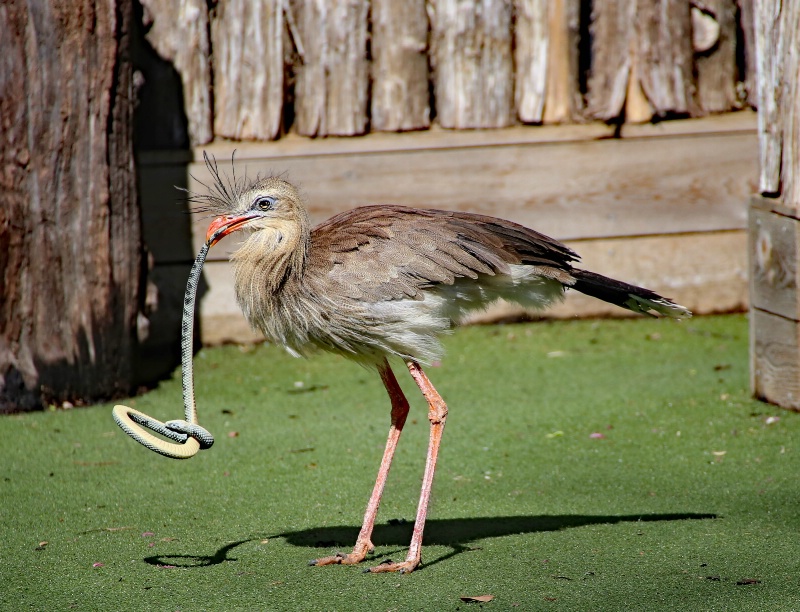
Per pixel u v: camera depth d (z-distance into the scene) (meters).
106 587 6.61
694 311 13.74
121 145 10.80
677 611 6.04
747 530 7.37
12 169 10.06
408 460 9.24
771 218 9.97
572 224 13.39
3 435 9.84
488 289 7.47
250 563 7.03
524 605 6.20
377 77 13.15
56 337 10.56
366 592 6.49
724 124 13.41
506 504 8.14
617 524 7.61
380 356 7.50
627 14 13.16
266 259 7.31
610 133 13.27
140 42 12.64
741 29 13.58
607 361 12.10
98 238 10.62
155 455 9.39
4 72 9.91
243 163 12.83
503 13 13.12
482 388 11.28
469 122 13.25
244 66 12.87
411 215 7.53
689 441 9.44
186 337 6.82
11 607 6.30
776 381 10.13
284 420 10.41
